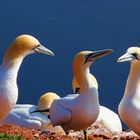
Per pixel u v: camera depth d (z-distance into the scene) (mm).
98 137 19844
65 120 18922
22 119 23516
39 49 18891
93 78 21344
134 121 18656
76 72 18766
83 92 18656
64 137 18703
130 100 18797
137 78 18984
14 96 18297
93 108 18594
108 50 18906
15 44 18594
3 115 18438
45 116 23688
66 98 19125
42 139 17891
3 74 18375
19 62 18625
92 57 18734
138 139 19812
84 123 18750
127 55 19078
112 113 23891
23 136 17641
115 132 22484
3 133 17359
